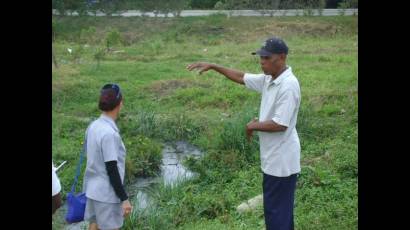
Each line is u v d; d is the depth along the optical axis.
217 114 10.85
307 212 5.77
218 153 8.15
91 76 14.53
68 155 8.40
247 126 4.51
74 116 10.91
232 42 21.97
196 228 5.55
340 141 8.38
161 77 14.41
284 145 4.51
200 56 17.88
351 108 10.34
